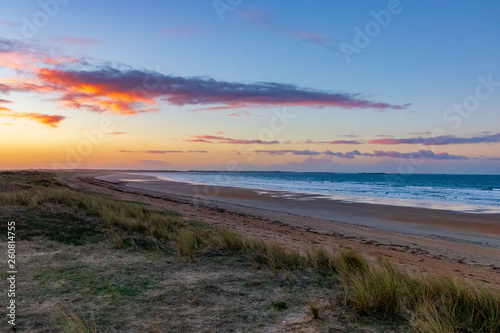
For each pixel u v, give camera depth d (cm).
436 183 8075
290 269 626
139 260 645
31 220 828
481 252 1184
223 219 1555
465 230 1650
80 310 423
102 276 545
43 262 598
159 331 372
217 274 587
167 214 1420
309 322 395
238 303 460
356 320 396
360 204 2689
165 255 701
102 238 784
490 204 2847
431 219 1970
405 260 963
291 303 462
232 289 514
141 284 520
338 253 799
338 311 423
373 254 1004
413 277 575
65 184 2920
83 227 838
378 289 438
